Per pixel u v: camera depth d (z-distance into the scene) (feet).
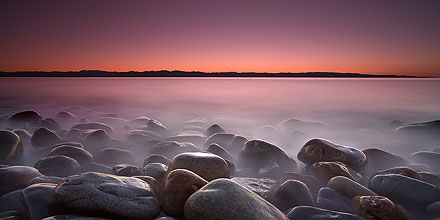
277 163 18.92
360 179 17.28
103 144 25.44
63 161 16.92
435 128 34.37
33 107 64.08
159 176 14.93
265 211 9.73
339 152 18.93
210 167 13.41
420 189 13.66
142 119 39.75
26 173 14.11
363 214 12.11
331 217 11.66
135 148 24.80
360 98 94.53
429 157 22.63
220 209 9.31
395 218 11.92
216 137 25.81
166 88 150.10
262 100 87.15
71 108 61.16
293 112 62.44
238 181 14.35
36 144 23.72
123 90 128.77
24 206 11.27
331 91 131.23
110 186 10.98
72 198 10.37
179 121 48.32
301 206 12.26
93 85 171.63
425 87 164.66
